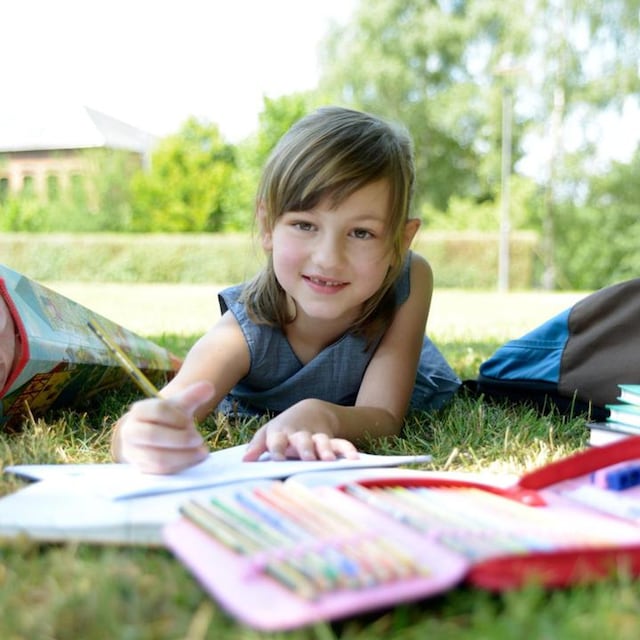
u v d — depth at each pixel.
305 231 1.71
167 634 0.79
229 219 21.94
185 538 0.93
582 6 20.30
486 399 2.24
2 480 1.31
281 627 0.73
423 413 2.06
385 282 1.88
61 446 1.64
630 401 1.59
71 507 1.07
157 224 21.77
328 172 1.64
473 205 22.44
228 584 0.81
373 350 1.96
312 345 1.98
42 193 26.31
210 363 1.89
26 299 1.83
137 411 1.27
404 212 1.76
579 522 1.04
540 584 0.84
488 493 1.17
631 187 20.17
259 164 21.78
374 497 1.06
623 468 1.17
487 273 17.25
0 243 16.97
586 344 2.01
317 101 22.27
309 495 1.06
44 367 1.76
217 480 1.20
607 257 20.27
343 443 1.42
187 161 21.88
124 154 22.42
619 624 0.80
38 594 0.88
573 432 1.86
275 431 1.46
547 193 20.70
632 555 0.89
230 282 16.80
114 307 7.85
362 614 0.84
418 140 22.56
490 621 0.80
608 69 20.38
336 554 0.85
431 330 5.05
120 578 0.89
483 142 22.58
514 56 21.23
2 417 1.79
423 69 22.53
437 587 0.80
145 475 1.24
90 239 16.91
